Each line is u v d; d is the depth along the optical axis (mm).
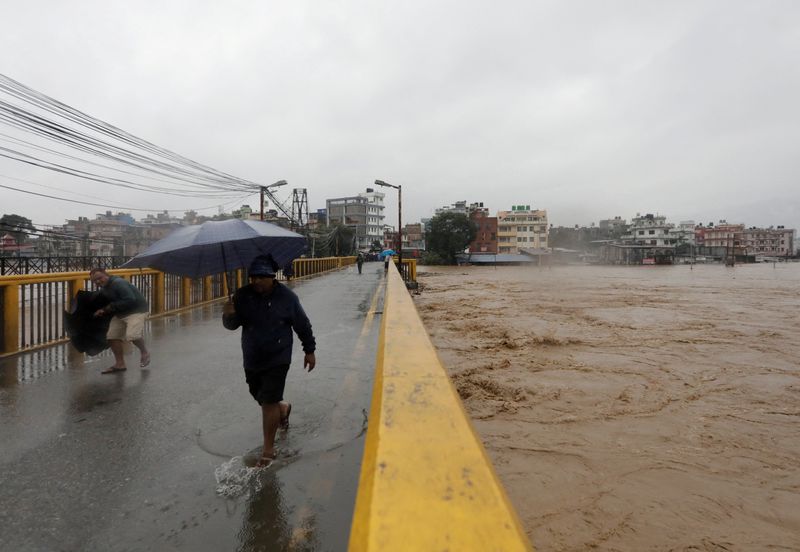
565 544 2682
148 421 4086
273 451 3344
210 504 2744
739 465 3770
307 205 69438
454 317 14070
